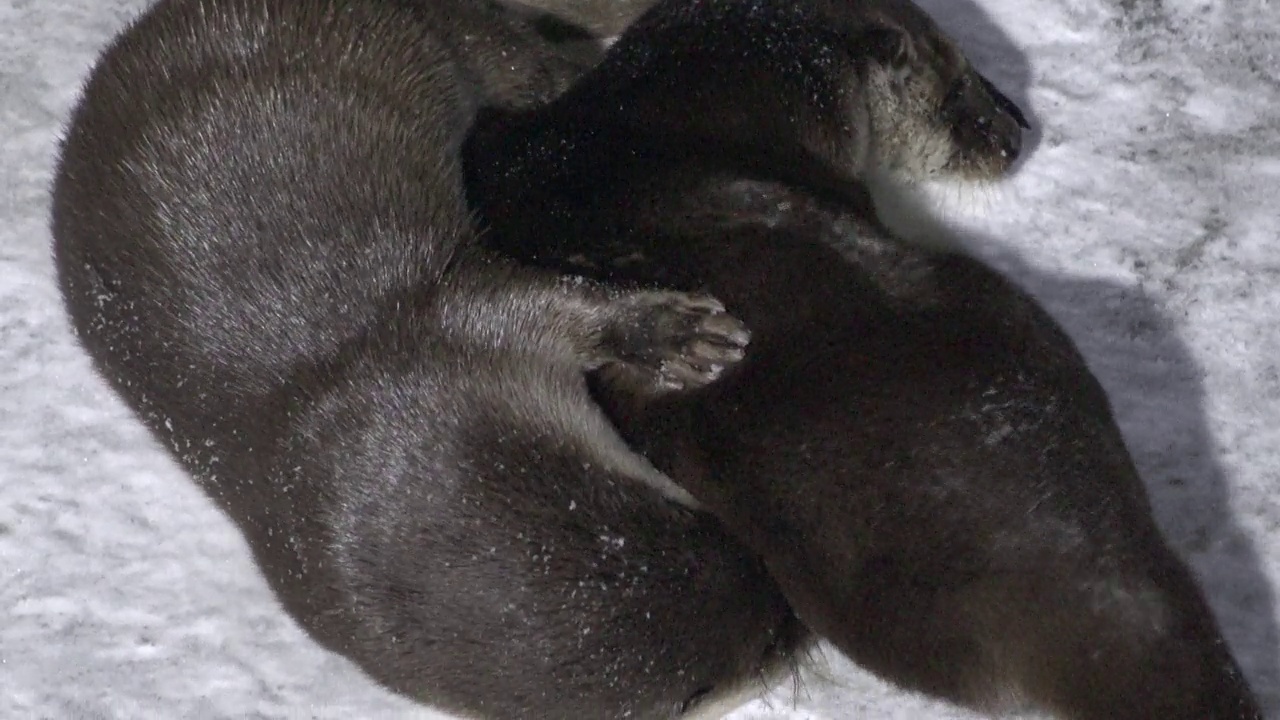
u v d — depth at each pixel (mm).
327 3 7039
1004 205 7445
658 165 6719
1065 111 7430
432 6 7379
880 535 5676
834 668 7324
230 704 8070
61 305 8305
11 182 8406
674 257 6488
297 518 6527
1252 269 7199
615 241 6629
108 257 6785
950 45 7078
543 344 6641
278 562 6648
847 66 6863
